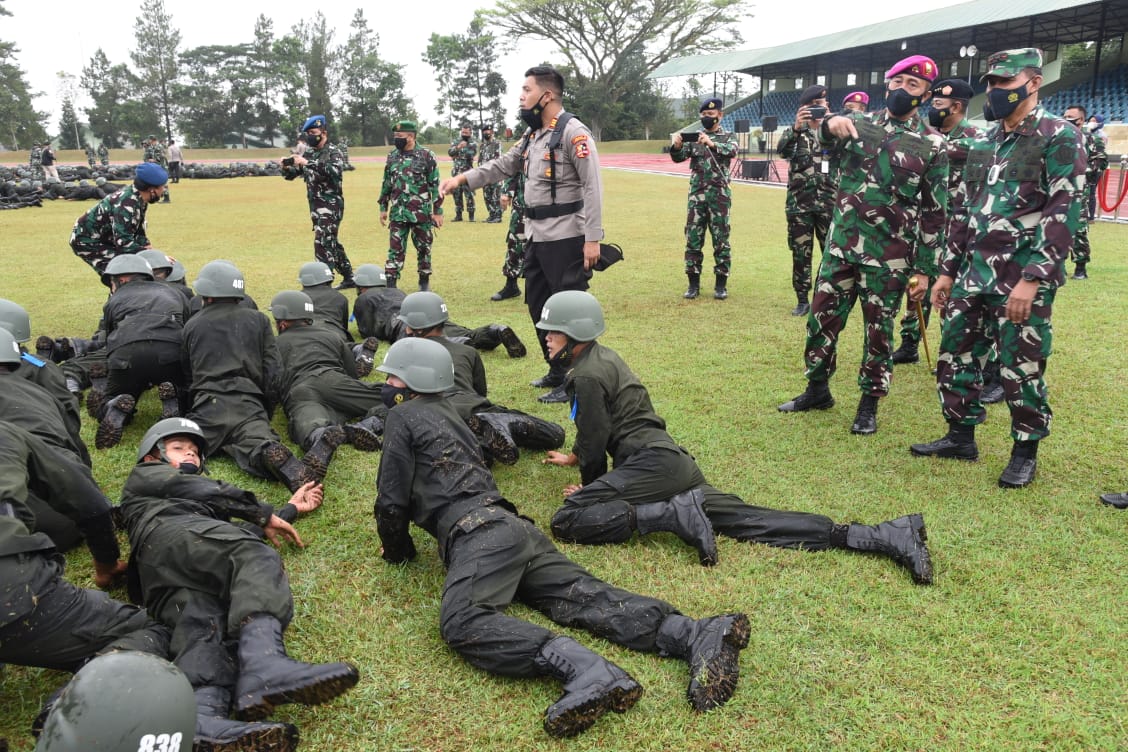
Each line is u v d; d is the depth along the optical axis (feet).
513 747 8.70
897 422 18.11
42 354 21.15
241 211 67.15
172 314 18.71
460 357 17.54
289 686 8.50
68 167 119.14
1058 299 28.91
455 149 57.00
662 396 19.80
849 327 26.99
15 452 9.88
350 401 17.81
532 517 13.73
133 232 24.16
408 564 12.32
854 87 143.95
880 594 11.40
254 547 10.19
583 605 10.50
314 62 242.17
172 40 250.57
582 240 19.11
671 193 80.59
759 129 143.74
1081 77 120.78
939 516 13.69
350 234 51.21
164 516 10.70
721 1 193.77
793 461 15.99
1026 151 14.19
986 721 9.04
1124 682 9.64
